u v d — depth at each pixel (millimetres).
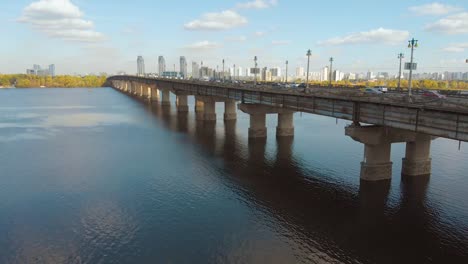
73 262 25750
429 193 37812
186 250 27172
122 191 39281
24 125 88438
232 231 30078
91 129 81125
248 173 45406
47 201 36562
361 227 30719
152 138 69250
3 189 40031
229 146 61031
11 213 33750
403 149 58344
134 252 26938
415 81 140625
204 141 65688
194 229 30438
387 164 40906
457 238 28938
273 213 33500
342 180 42375
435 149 58250
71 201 36531
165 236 29281
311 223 31500
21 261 25953
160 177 44000
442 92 57469
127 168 48000
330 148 59156
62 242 28469
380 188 39188
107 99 178375
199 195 37969
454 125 29500
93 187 40562
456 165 48125
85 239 28938
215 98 92375
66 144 63969
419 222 31625
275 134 72312
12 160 52625
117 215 33219
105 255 26625
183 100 117062
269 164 49500
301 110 52062
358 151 57031
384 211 33750
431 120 31547
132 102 158500
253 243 28203
